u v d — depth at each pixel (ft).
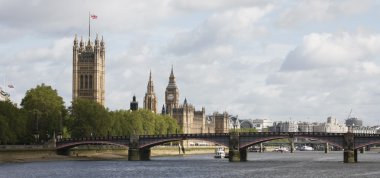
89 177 611.47
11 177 594.65
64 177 605.73
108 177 617.21
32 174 630.74
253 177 633.61
